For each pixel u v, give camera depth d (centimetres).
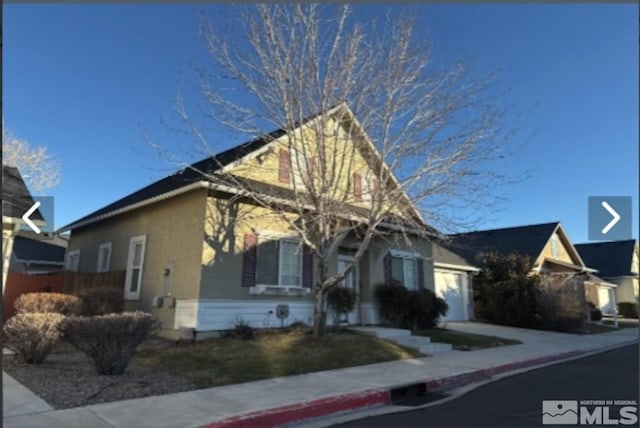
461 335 1572
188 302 1198
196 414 607
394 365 1020
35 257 2555
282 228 1377
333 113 1187
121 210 1480
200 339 1158
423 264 1839
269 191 1281
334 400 697
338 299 1419
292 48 1138
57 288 1548
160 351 1018
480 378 971
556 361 1247
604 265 4044
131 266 1459
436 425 616
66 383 741
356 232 1384
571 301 2156
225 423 575
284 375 877
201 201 1245
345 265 1575
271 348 1056
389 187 1218
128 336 818
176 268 1271
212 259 1215
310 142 1258
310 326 1370
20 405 622
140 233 1468
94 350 805
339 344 1142
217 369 877
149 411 613
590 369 1101
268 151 1370
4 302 1422
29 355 873
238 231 1283
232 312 1231
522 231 3219
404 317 1584
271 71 1138
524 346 1480
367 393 748
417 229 1295
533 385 895
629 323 3056
